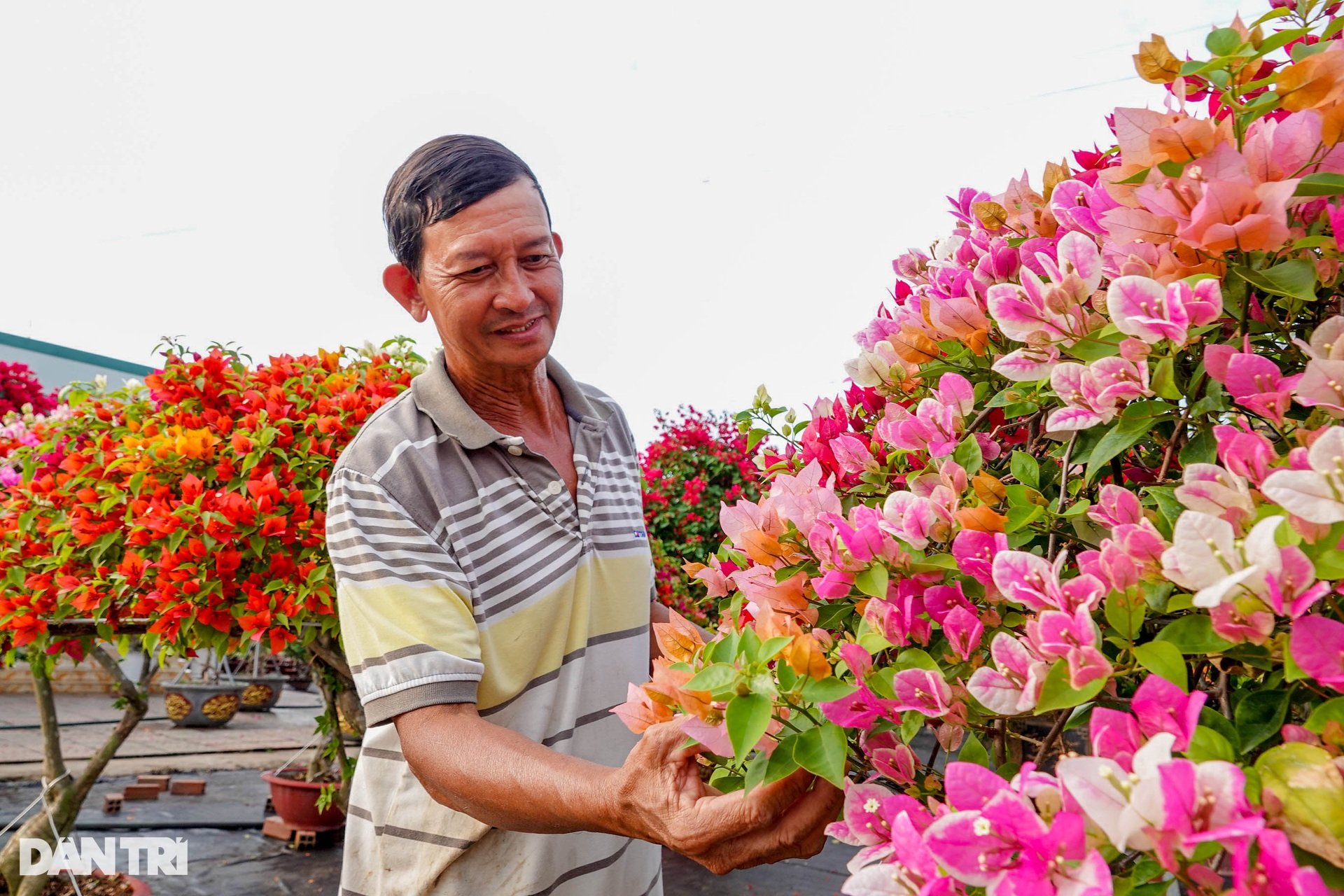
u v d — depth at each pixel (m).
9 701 9.98
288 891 4.35
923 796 0.88
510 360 1.50
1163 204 0.81
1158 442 1.00
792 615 0.99
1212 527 0.65
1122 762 0.65
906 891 0.72
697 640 1.06
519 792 1.12
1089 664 0.71
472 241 1.42
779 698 0.83
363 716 3.47
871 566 0.92
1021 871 0.62
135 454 2.85
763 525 1.03
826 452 1.20
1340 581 0.67
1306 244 0.81
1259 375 0.77
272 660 11.28
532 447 1.62
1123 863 0.73
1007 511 0.99
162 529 2.57
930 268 1.31
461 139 1.49
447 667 1.30
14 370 7.20
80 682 10.66
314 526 2.59
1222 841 0.55
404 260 1.53
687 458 6.48
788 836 0.91
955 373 1.14
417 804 1.46
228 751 7.86
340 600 1.42
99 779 6.62
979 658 0.89
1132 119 0.83
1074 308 0.90
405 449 1.46
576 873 1.54
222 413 3.17
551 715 1.54
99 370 10.94
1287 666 0.64
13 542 2.99
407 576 1.37
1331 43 0.85
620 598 1.66
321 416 2.80
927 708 0.83
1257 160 0.80
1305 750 0.60
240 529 2.56
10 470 3.72
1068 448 0.95
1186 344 0.87
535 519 1.54
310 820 5.06
